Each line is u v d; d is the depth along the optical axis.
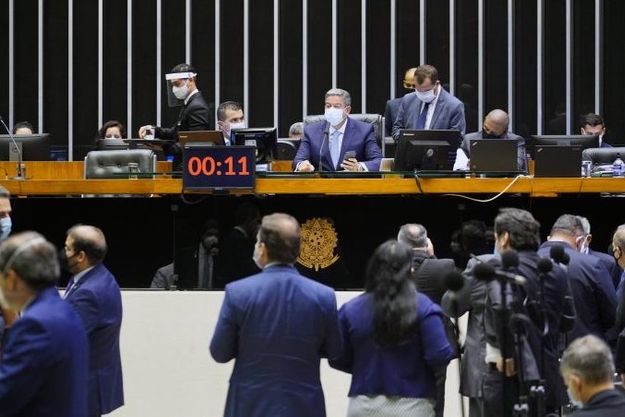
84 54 20.53
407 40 20.33
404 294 8.24
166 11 20.48
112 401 9.77
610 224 11.81
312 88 20.47
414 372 8.34
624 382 9.91
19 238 6.96
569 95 20.05
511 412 8.51
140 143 14.16
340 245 11.65
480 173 11.46
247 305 8.23
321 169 13.14
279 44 20.45
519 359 8.00
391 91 20.28
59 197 11.92
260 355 8.19
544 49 20.14
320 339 8.30
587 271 10.13
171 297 11.74
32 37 20.50
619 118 20.12
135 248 11.88
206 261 11.70
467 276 8.92
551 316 8.83
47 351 6.70
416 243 10.12
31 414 6.73
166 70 20.50
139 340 11.81
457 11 20.25
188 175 11.29
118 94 20.48
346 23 20.44
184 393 11.84
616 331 10.52
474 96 20.23
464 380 9.01
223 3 20.48
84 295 9.57
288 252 8.35
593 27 20.09
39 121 20.44
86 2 20.50
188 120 14.56
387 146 15.09
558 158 11.46
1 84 20.41
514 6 20.12
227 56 20.50
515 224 8.86
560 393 8.90
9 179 11.84
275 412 8.13
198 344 11.77
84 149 20.50
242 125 14.17
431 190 11.39
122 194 11.63
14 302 6.93
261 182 11.37
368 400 8.37
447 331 9.59
